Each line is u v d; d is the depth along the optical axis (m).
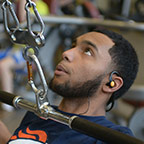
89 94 1.15
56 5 3.04
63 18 2.41
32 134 1.17
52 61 2.64
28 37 0.89
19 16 1.59
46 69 2.14
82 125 0.88
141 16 2.75
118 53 1.19
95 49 1.16
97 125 0.86
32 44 0.90
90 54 1.16
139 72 1.33
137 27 2.25
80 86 1.13
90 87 1.14
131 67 1.24
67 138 1.10
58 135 1.12
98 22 2.38
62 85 1.13
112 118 2.48
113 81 1.17
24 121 1.29
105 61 1.16
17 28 0.91
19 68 2.63
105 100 1.20
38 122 1.20
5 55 2.60
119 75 1.19
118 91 1.23
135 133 2.32
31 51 0.98
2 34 2.62
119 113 2.44
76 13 2.98
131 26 2.26
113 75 1.18
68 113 1.17
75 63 1.15
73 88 1.13
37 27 2.05
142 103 2.34
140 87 2.05
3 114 2.63
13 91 2.67
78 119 0.90
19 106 1.03
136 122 2.34
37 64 0.94
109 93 1.20
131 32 2.28
